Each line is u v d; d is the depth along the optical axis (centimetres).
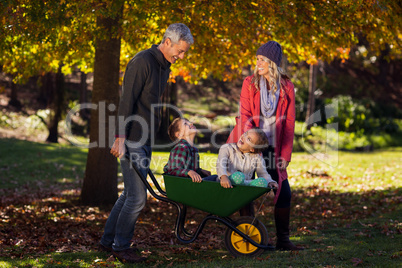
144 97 493
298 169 1703
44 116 2984
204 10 782
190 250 561
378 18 902
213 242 614
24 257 529
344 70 4325
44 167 1741
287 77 557
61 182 1540
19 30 710
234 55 1090
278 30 964
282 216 565
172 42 486
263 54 545
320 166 1812
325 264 479
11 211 921
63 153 1988
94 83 964
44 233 699
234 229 495
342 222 787
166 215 898
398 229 679
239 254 510
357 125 2991
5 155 1848
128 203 497
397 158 2133
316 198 1128
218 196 480
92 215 874
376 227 716
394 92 4209
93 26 820
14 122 2881
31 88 3541
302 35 948
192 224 789
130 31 888
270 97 550
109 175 992
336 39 962
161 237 662
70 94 3344
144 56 484
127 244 507
